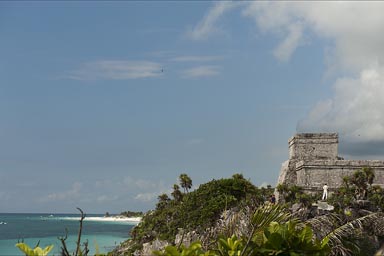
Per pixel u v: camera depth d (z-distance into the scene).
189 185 89.06
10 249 64.62
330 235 12.23
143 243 62.75
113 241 81.00
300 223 11.70
